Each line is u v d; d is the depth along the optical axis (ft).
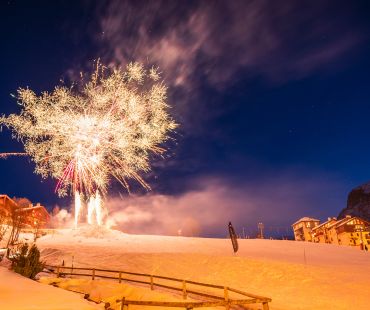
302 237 327.67
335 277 96.32
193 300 58.90
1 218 153.17
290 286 86.63
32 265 64.80
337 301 70.79
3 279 47.70
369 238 262.67
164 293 63.16
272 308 62.59
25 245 68.18
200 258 121.29
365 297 74.74
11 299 35.40
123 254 129.08
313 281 91.09
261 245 209.15
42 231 181.88
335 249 199.21
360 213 542.16
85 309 33.83
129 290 60.49
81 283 66.28
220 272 103.09
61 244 162.91
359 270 113.60
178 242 211.20
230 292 76.84
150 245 188.34
